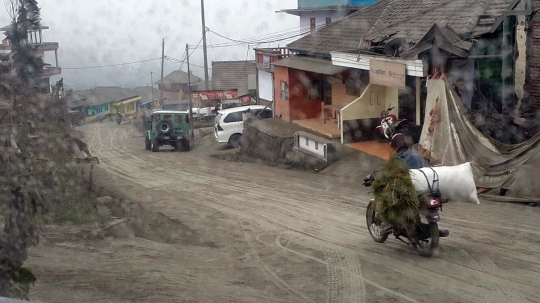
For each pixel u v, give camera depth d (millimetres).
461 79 16500
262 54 35031
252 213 13102
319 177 18234
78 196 12328
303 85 26547
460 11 18578
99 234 10367
